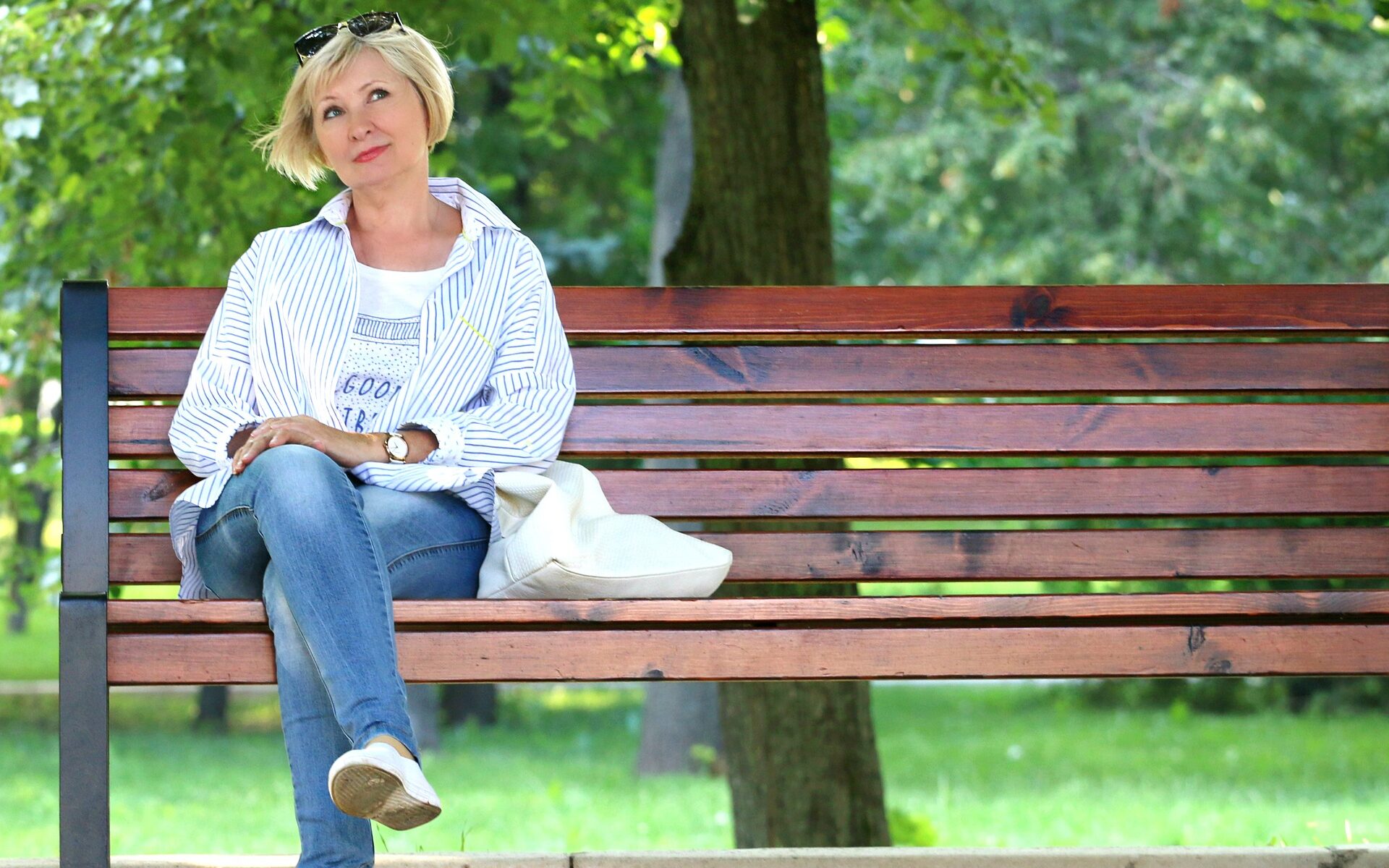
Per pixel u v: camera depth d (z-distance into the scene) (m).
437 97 4.42
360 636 3.51
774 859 4.46
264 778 17.19
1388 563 4.52
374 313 4.32
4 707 23.45
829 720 7.63
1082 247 21.34
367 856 3.65
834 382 4.54
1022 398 6.18
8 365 10.07
